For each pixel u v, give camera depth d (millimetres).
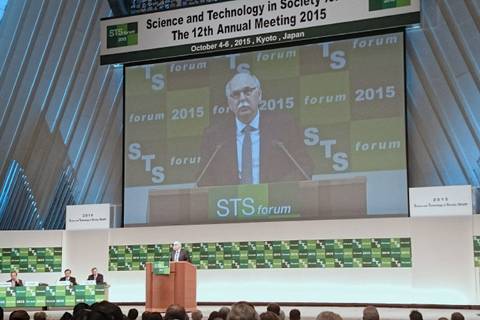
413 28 14828
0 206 17516
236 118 15617
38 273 16094
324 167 14852
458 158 14594
